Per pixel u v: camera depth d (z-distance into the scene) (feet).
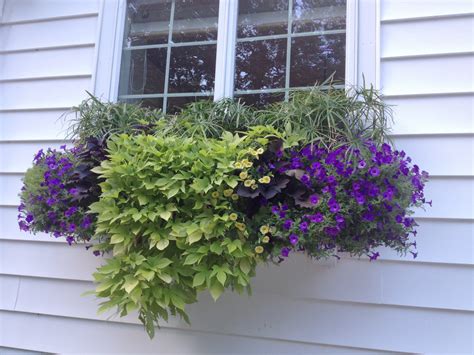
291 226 3.86
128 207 4.25
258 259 4.19
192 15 6.01
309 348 4.80
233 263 4.12
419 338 4.52
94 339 5.44
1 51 6.37
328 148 4.19
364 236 4.04
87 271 5.58
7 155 6.10
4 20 6.40
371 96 4.53
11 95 6.24
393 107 4.85
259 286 4.99
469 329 4.41
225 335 5.04
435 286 4.55
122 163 4.31
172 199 4.27
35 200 4.77
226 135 4.38
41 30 6.29
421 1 4.97
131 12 6.24
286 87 5.47
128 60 6.13
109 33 6.05
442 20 4.89
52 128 6.02
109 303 4.10
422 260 4.60
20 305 5.73
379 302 4.66
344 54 5.32
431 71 4.83
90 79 6.00
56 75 6.13
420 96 4.82
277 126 4.59
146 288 4.07
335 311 4.77
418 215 4.65
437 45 4.86
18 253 5.84
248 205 4.13
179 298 4.16
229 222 3.98
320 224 3.82
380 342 4.61
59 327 5.57
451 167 4.64
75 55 6.12
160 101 5.92
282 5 5.68
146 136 4.53
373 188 3.88
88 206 4.54
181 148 4.29
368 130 4.50
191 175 4.15
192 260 3.96
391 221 3.95
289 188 4.05
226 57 5.65
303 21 5.57
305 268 4.89
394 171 4.00
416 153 4.74
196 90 5.80
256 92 5.56
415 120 4.79
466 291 4.46
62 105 6.04
